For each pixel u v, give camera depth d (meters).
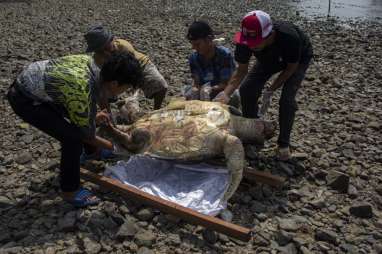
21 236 3.93
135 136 4.74
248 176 4.79
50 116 3.92
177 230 4.08
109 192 4.55
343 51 11.08
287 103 5.02
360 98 7.69
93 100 3.94
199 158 4.66
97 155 5.15
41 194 4.59
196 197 4.32
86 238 3.90
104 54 4.79
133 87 4.08
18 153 5.52
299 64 5.03
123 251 3.81
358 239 4.12
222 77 5.65
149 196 4.28
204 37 5.32
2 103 7.12
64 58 3.97
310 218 4.41
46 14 16.44
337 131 6.33
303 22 16.12
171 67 9.19
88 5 19.05
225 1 21.36
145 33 12.75
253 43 4.55
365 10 19.33
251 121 5.12
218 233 4.04
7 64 9.18
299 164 5.23
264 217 4.33
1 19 15.12
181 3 20.31
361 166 5.43
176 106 5.09
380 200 4.71
